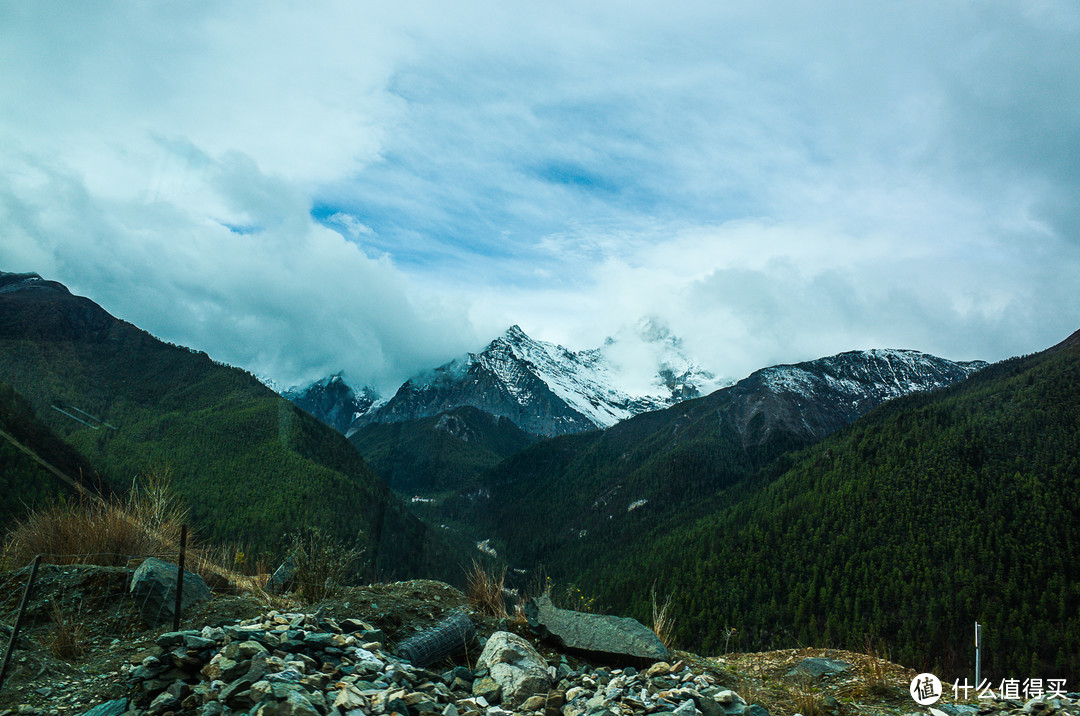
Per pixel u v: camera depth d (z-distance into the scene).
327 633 5.34
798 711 6.49
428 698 4.61
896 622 79.56
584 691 5.52
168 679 4.36
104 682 4.39
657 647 6.66
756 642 83.38
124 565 5.67
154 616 5.21
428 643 5.88
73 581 5.36
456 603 6.93
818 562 93.81
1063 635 70.25
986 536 88.62
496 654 5.84
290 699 4.00
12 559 5.51
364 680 4.72
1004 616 75.00
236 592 6.13
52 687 4.27
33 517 5.51
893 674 8.16
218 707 3.96
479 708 5.01
